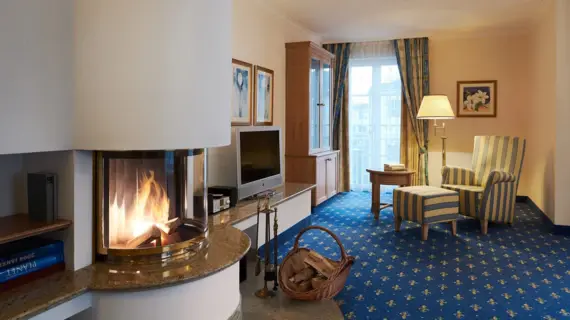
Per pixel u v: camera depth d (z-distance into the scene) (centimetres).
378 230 475
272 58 536
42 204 205
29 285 190
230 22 247
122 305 195
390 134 718
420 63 681
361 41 709
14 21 176
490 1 500
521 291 304
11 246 204
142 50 205
